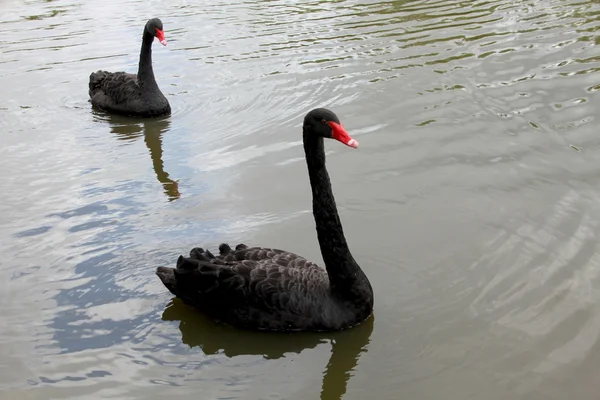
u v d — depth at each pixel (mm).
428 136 4605
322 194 3398
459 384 3234
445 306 3518
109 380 3289
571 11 6688
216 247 3840
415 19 6840
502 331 3408
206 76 5738
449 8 7152
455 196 4105
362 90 5141
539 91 4980
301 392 3234
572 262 3680
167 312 3549
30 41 6930
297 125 4820
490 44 5918
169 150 4684
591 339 3361
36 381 3289
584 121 4641
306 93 5180
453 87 5109
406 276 3656
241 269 3445
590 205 3984
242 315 3443
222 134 4805
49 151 4750
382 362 3328
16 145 4832
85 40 6898
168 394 3238
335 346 3393
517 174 4234
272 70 5707
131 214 4102
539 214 3951
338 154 4496
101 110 5312
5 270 3773
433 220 3957
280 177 4324
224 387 3260
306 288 3428
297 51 6121
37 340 3443
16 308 3580
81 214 4125
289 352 3379
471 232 3867
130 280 3695
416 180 4238
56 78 5945
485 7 7066
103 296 3627
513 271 3654
